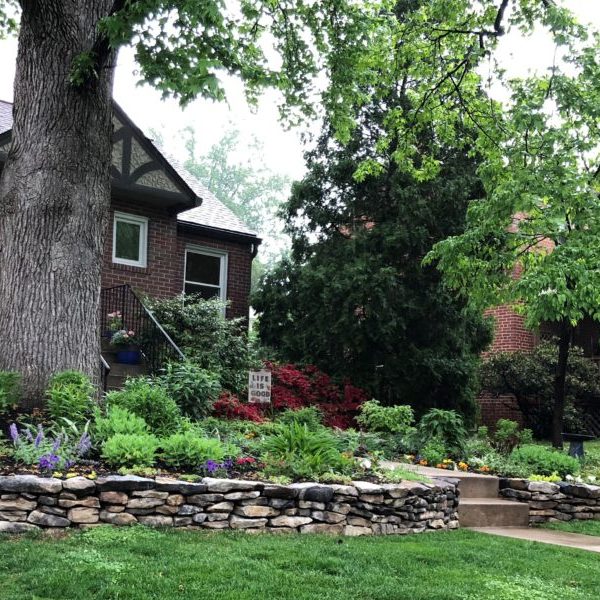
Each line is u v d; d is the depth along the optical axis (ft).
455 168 40.93
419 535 18.51
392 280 38.42
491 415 53.98
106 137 22.88
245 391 35.88
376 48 32.63
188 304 39.99
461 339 41.04
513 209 28.55
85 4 22.44
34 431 17.85
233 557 13.38
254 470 18.54
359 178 36.68
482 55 30.27
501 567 14.85
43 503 14.40
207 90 19.56
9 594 10.53
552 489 24.00
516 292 27.84
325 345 41.60
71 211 21.85
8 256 21.68
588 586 13.87
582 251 26.35
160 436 19.86
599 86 27.81
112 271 39.58
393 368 40.57
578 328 58.65
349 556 14.51
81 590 10.80
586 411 53.26
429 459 26.76
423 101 34.14
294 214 44.88
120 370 33.65
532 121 27.40
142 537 14.34
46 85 21.81
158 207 41.98
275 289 43.86
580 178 27.43
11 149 22.25
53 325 21.29
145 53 19.57
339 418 36.86
